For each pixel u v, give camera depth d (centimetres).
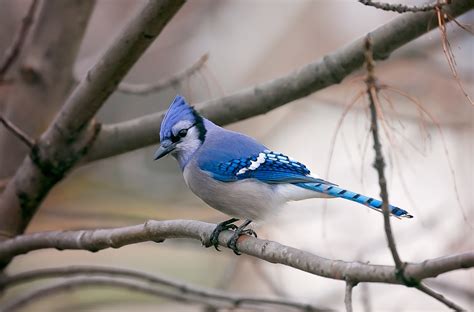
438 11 672
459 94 1299
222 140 902
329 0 1634
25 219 966
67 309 1216
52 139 908
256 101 895
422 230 1206
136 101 1574
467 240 1198
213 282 1547
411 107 1284
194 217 1252
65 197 1415
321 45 1619
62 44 1005
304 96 884
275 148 1547
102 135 923
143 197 1396
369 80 562
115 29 1523
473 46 1207
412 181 1268
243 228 877
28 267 1577
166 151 907
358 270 563
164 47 1538
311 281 1448
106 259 1616
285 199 870
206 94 1102
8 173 1043
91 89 845
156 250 1609
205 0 1585
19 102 1023
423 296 1289
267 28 1620
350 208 1288
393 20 805
